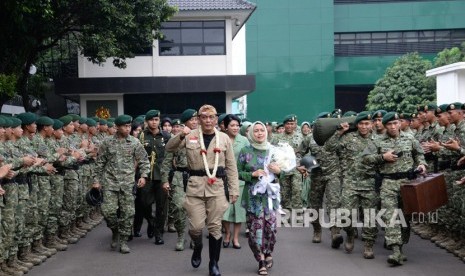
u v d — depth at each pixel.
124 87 28.98
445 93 20.06
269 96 47.91
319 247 10.41
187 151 8.17
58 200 10.23
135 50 24.34
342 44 50.25
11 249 8.45
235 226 10.37
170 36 30.30
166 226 12.50
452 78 19.42
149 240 11.32
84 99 29.86
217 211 8.08
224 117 10.54
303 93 47.97
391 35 50.25
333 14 48.41
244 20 31.16
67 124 11.37
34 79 23.39
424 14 49.75
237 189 8.26
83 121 12.69
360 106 52.53
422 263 9.02
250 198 8.48
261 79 47.91
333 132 10.11
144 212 11.43
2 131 8.16
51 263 9.36
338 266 8.87
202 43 30.44
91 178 12.27
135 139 10.22
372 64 49.97
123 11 20.11
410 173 8.78
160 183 10.84
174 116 30.25
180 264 9.14
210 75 29.84
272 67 47.91
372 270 8.56
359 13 49.75
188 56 30.38
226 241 10.52
